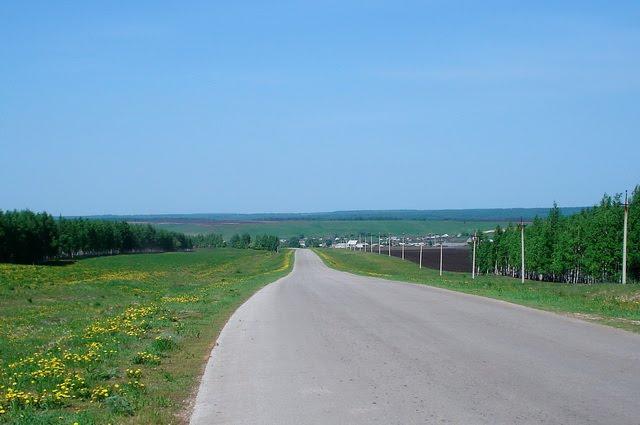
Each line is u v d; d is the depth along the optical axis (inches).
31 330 860.6
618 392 352.8
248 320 767.7
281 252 6043.3
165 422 317.1
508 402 334.0
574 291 1341.0
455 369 425.7
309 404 346.3
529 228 2731.3
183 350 547.2
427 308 842.8
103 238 4569.4
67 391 373.4
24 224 3449.8
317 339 586.2
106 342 601.9
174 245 6107.3
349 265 3924.7
